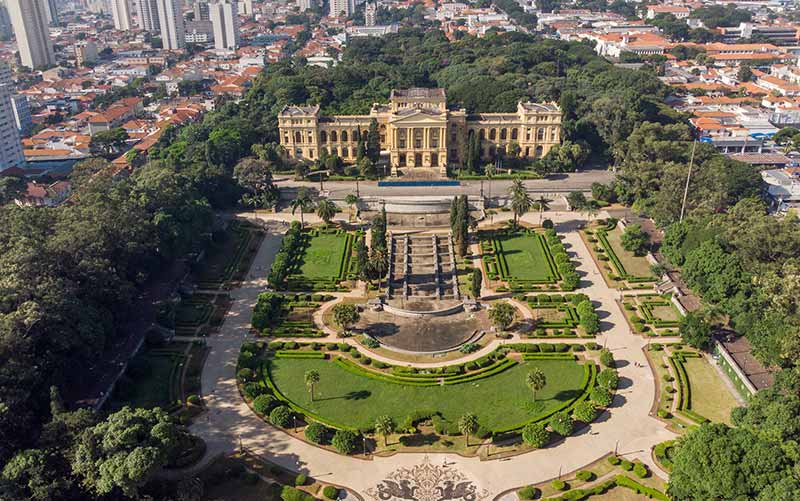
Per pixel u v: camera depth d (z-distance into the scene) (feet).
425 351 529.45
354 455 420.36
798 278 488.44
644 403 465.47
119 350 509.76
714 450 339.16
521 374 499.51
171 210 651.66
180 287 618.85
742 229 581.12
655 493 380.17
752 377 466.70
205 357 524.11
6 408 364.58
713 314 516.73
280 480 399.65
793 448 340.18
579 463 410.31
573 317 572.92
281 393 478.59
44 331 432.66
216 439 434.30
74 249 510.17
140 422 366.22
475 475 402.11
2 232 518.37
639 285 631.15
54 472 349.00
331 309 597.52
